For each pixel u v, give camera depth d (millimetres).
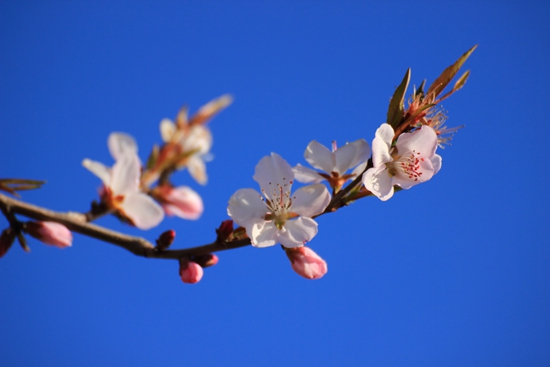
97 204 350
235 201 347
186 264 347
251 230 345
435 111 354
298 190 349
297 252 351
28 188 344
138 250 347
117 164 350
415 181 351
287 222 347
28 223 342
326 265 350
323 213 350
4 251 340
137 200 350
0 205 341
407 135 351
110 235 346
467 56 347
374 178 350
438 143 353
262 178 350
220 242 347
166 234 348
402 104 352
